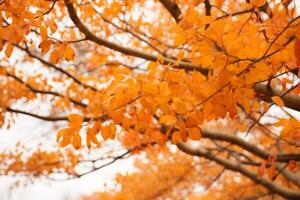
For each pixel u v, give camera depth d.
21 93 3.74
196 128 1.80
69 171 3.64
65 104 3.58
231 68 1.69
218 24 1.72
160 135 3.37
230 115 1.71
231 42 1.69
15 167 4.15
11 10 1.91
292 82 1.85
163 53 3.41
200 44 1.75
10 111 3.43
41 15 1.84
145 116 1.70
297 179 4.16
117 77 1.71
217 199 6.45
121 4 3.13
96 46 3.79
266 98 2.46
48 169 4.11
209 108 1.72
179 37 1.84
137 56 3.22
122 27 3.49
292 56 1.70
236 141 3.87
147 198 6.00
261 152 3.89
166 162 5.91
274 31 1.99
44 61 3.69
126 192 5.74
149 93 1.63
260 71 1.68
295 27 1.60
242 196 6.29
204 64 1.76
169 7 3.20
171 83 1.64
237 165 4.42
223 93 1.69
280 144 3.96
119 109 1.65
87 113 3.69
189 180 6.24
